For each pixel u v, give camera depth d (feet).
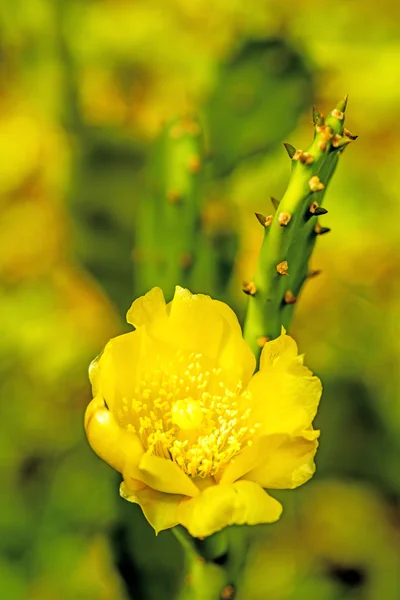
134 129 2.78
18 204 3.07
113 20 3.04
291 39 2.80
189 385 1.77
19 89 3.10
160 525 1.68
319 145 1.70
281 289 1.78
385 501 2.84
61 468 2.77
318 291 2.92
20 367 2.89
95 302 3.01
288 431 1.70
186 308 1.75
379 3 2.98
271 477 1.71
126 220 2.44
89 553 2.67
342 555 2.78
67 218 2.86
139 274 2.09
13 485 2.74
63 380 2.88
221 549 1.81
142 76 3.12
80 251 2.43
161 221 2.05
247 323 1.80
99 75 3.13
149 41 3.05
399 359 2.79
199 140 2.05
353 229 2.85
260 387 1.73
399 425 2.72
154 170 2.06
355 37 2.96
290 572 2.71
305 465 1.71
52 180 2.93
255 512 1.66
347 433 2.76
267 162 2.86
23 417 2.82
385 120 2.99
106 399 1.72
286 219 1.72
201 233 2.06
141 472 1.68
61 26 2.73
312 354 2.81
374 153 2.99
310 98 2.44
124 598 2.60
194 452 1.75
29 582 2.63
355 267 2.92
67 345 2.91
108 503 2.64
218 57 3.05
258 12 3.01
